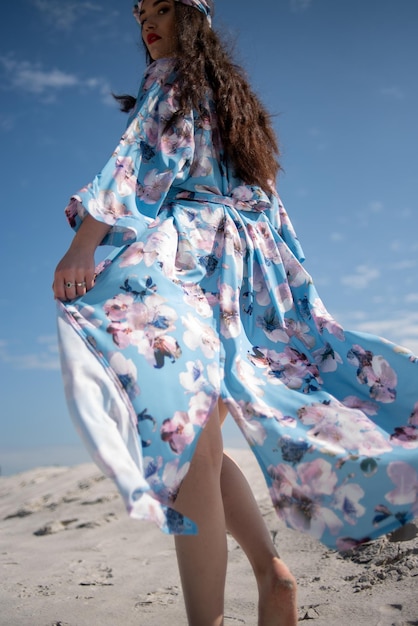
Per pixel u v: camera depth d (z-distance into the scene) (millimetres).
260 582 1850
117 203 1986
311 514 1742
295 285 2197
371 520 1708
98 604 2703
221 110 2242
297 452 1764
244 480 1998
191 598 1771
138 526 4238
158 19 2346
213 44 2342
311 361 2064
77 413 1621
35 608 2711
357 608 2232
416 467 1727
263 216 2250
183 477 1697
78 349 1756
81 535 4211
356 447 1771
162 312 1849
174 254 1996
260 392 1876
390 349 1983
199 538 1790
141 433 1691
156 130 2141
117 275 1911
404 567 2545
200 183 2158
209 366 1830
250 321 2078
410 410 1904
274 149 2449
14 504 5535
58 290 1898
